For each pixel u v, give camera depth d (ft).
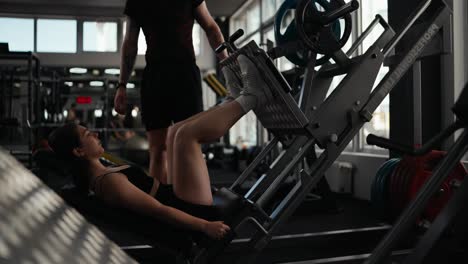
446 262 6.77
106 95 25.64
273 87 6.02
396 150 4.88
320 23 6.61
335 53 7.02
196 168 5.74
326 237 8.27
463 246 6.26
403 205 9.18
